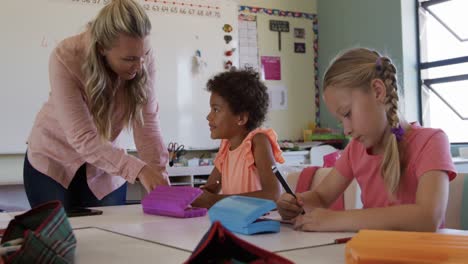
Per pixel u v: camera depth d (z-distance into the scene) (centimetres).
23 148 326
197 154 396
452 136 396
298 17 460
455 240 66
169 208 132
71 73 158
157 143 181
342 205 153
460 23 387
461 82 388
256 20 435
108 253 81
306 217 104
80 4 344
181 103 384
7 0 324
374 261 59
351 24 440
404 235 70
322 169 164
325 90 119
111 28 145
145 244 89
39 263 65
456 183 122
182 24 387
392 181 116
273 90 442
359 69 113
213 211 107
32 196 180
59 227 74
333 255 75
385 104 115
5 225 121
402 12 403
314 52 468
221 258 53
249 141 169
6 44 323
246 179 168
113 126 173
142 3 371
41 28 333
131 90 167
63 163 175
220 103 173
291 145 414
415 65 409
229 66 407
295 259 73
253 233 97
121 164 153
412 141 116
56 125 173
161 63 377
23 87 327
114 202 186
